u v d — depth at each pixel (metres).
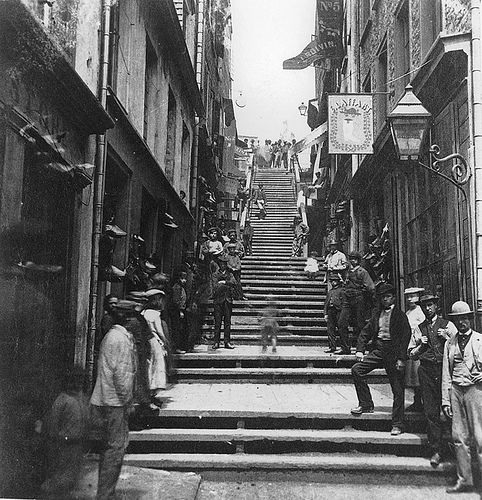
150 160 10.16
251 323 12.56
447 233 7.71
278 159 28.52
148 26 10.68
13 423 4.47
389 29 11.91
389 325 6.35
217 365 9.43
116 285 8.12
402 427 6.25
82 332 6.74
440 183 8.04
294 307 13.50
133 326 6.10
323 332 12.01
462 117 7.11
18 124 4.70
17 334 4.72
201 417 6.51
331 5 18.22
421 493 5.30
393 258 11.10
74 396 5.67
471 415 5.19
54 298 5.77
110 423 4.61
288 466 5.76
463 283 6.91
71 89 5.71
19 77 4.72
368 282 9.89
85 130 6.70
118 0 8.48
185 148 15.71
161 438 6.14
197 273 12.18
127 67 9.20
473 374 5.20
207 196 17.91
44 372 5.38
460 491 5.27
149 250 10.93
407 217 10.10
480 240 6.20
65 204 6.12
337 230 18.50
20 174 4.74
